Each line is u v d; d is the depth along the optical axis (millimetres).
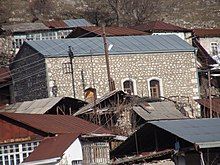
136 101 121562
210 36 167375
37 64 128875
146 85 131625
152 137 86312
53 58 126375
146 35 145625
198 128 81375
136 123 118812
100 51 129375
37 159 93562
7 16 197000
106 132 102562
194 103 133500
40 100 121750
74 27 176375
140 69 131500
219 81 152250
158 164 83375
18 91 137125
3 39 171125
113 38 139000
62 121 105125
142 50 132000
